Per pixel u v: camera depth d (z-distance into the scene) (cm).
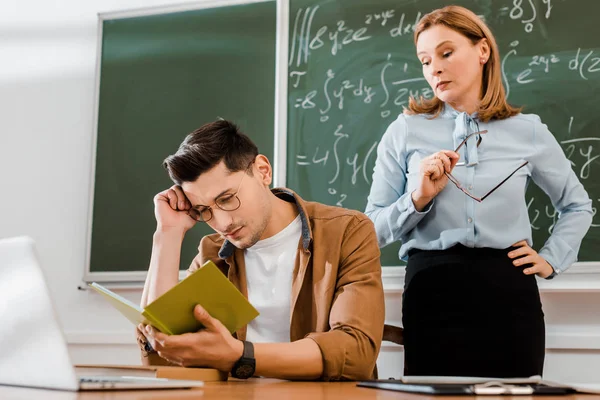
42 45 305
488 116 212
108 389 89
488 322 190
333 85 266
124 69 292
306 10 272
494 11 251
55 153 296
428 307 196
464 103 217
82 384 88
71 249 288
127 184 284
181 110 283
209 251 162
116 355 273
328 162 262
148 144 285
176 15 289
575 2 244
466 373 190
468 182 206
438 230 205
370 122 260
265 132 271
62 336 89
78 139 295
